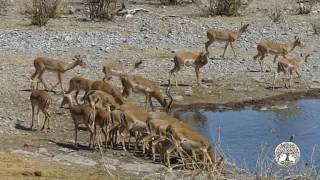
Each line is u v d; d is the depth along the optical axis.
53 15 59.84
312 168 24.48
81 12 62.88
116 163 27.31
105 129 29.39
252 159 28.61
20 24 57.25
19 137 30.36
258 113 36.75
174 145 26.86
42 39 51.78
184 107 37.59
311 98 39.59
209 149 26.88
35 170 25.33
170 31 55.06
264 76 43.56
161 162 27.56
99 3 59.94
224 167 26.66
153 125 28.25
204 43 51.47
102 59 46.44
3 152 27.77
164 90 40.19
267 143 31.30
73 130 31.98
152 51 49.12
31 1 68.31
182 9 65.88
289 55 48.25
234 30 55.81
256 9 65.38
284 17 61.19
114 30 55.47
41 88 39.19
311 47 50.88
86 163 27.05
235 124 34.72
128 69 41.19
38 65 38.22
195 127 34.25
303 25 57.81
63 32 54.22
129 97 39.06
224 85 41.62
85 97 32.19
